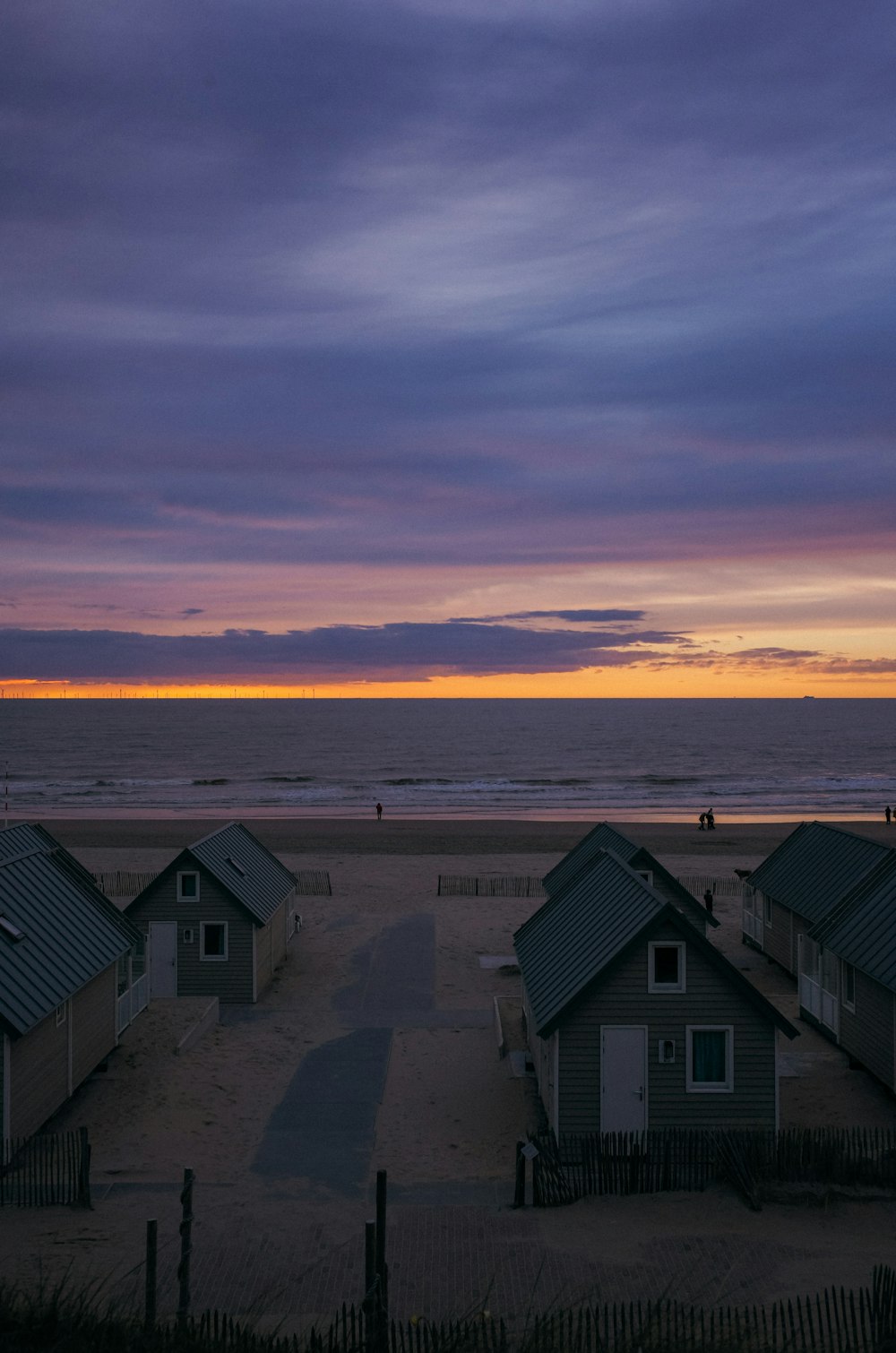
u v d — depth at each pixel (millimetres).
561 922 22469
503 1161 18391
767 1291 13258
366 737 191750
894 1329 11773
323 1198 16641
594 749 163375
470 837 61531
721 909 41250
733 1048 18109
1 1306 11820
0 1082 17344
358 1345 11086
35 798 92500
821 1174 16719
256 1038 25500
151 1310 11469
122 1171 17641
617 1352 11258
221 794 97438
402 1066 23562
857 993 23094
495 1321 12227
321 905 41000
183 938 28594
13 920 20078
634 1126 18078
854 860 28719
